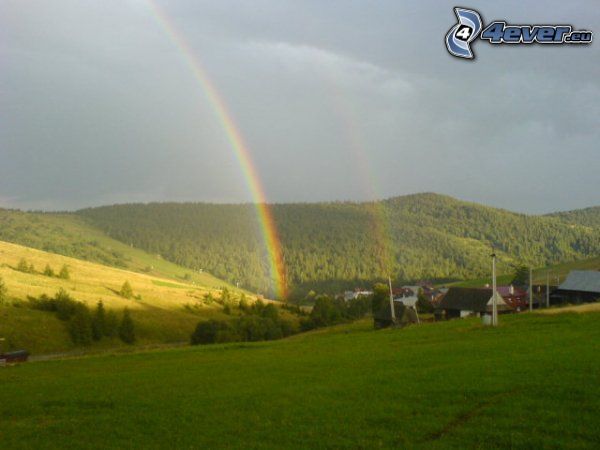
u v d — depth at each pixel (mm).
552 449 16234
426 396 23234
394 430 19125
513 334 44531
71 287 173375
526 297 101750
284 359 41750
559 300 97812
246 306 185875
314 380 29906
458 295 89875
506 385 23656
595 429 17406
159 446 19375
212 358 47500
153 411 24703
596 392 21219
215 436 20031
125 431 21594
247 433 20047
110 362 50156
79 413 25531
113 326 128250
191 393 28484
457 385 24500
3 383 39250
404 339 49250
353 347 46656
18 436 21922
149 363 47219
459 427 18766
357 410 21969
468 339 44250
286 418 21625
